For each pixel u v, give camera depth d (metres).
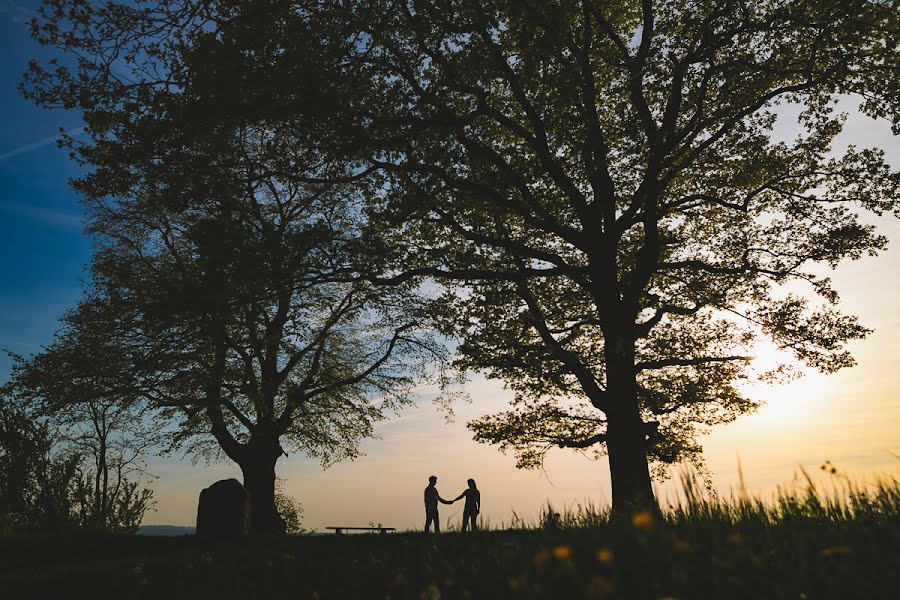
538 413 21.67
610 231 17.53
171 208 16.05
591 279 17.73
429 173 16.86
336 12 15.19
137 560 9.92
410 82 16.28
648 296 19.28
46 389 22.20
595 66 17.02
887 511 4.33
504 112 18.53
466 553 5.77
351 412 27.47
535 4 14.66
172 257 24.08
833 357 18.06
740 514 4.75
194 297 15.54
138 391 22.61
